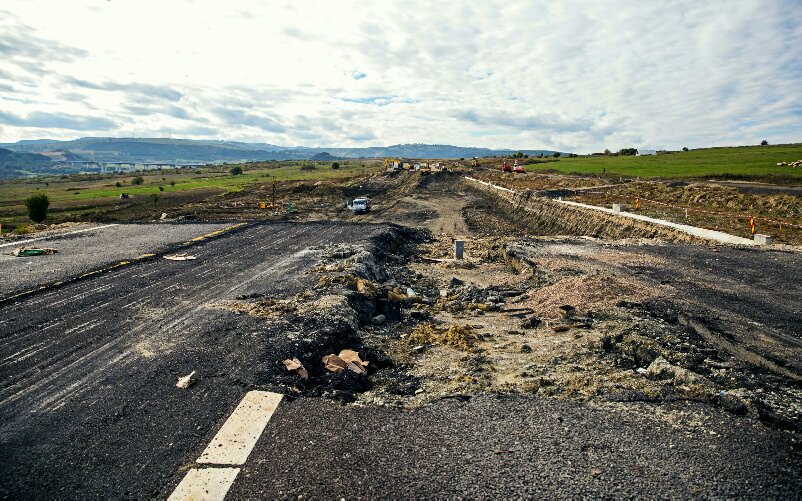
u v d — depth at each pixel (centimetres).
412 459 625
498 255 2597
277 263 1906
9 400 783
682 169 5700
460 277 2142
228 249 2205
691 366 934
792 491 556
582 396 820
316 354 988
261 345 989
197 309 1266
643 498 545
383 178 8600
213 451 641
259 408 752
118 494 564
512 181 7019
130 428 698
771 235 2367
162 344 1013
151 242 2303
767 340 1063
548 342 1182
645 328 1154
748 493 552
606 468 602
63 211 6203
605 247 2336
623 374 917
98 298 1360
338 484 574
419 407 782
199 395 792
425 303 1642
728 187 3716
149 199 6975
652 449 644
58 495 564
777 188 3547
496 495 553
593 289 1511
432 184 7631
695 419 721
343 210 5062
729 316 1230
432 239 3319
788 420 717
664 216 3098
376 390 880
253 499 549
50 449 651
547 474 591
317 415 740
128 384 832
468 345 1175
